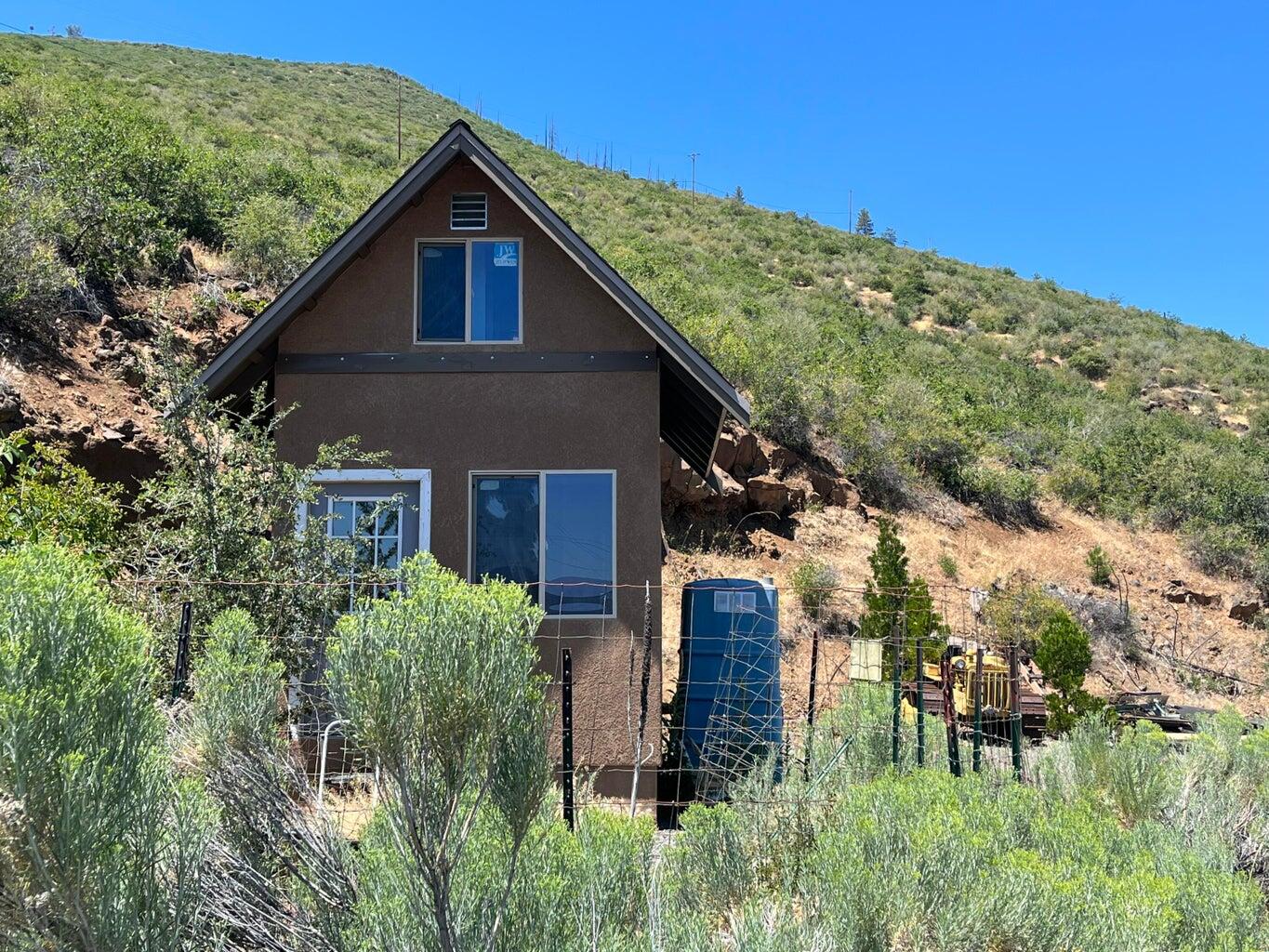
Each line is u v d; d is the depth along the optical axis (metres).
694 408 12.39
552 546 10.61
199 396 9.76
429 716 3.93
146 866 3.83
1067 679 15.33
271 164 30.53
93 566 4.64
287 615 8.88
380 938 4.32
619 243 41.16
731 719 10.30
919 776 6.98
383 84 86.06
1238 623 24.78
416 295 11.03
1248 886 6.13
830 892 5.37
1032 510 26.72
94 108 26.27
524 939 4.50
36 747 3.37
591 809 5.80
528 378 10.88
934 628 15.19
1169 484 29.05
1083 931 5.07
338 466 10.52
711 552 19.41
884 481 24.42
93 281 17.77
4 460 11.70
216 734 5.41
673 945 4.80
